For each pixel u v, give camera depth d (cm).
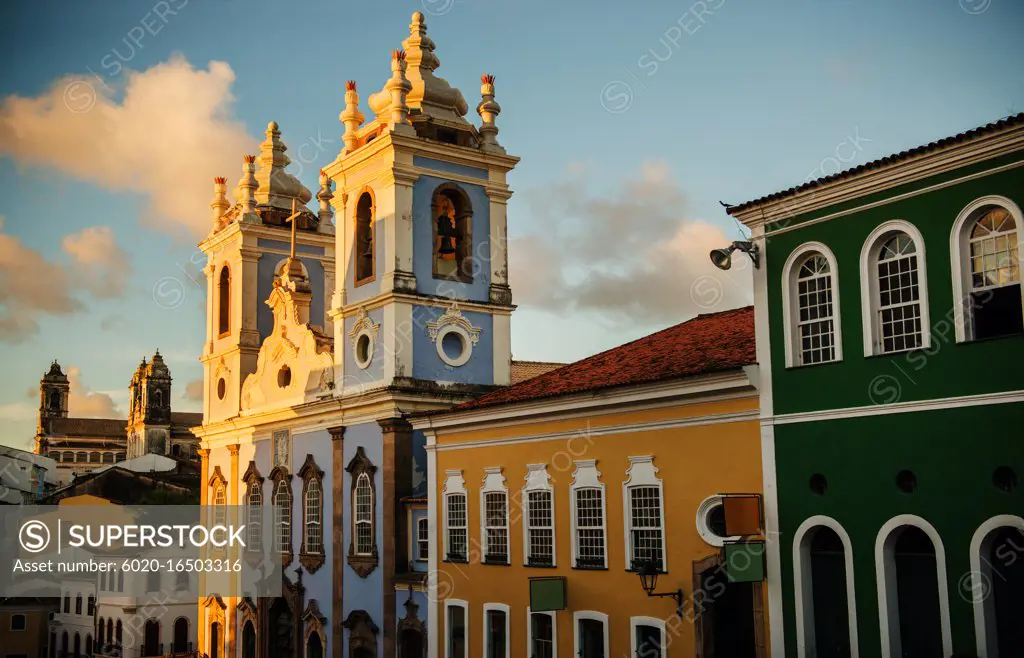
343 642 3794
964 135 1920
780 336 2261
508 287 3928
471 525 3100
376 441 3694
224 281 5084
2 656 7212
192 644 6519
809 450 2181
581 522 2738
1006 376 1870
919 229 2028
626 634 2566
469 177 3878
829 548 2170
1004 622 1881
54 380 13950
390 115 3809
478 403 3111
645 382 2497
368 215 3922
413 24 4009
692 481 2434
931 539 1955
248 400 4716
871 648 2033
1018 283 1891
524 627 2870
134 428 12431
